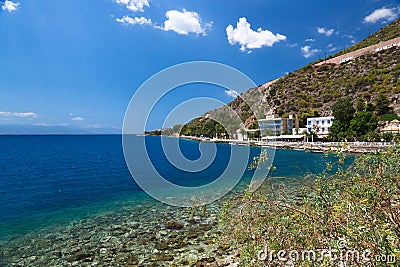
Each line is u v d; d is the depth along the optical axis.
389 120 53.97
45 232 10.52
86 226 11.12
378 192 2.92
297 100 85.50
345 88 82.31
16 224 11.68
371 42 115.31
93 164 35.91
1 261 8.02
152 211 12.80
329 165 3.57
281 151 41.34
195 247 8.38
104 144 94.56
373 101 67.44
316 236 2.90
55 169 31.00
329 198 3.15
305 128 63.75
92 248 8.80
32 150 63.78
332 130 51.44
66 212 13.57
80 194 17.78
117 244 9.04
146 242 9.07
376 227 2.48
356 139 45.50
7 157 46.16
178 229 10.02
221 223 3.93
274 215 3.40
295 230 3.07
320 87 91.81
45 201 16.06
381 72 80.81
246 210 3.63
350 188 3.10
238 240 3.57
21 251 8.70
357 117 50.16
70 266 7.67
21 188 20.14
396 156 3.17
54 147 76.12
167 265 7.40
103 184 21.20
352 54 105.75
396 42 93.44
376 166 3.21
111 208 13.98
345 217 2.75
